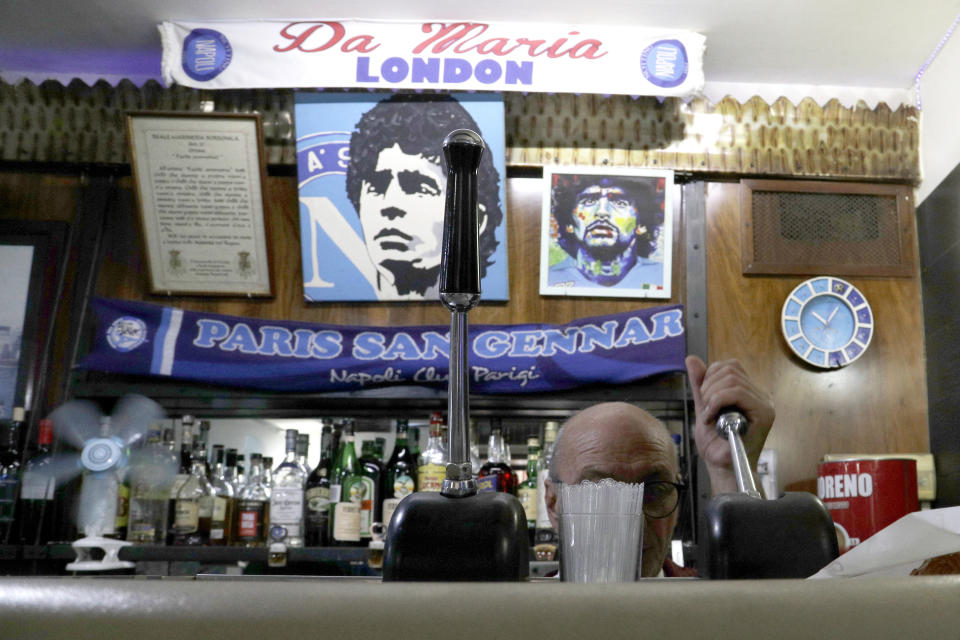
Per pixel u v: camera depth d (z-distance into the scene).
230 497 3.61
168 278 3.85
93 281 3.88
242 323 3.76
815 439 3.80
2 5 3.68
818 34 3.81
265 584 0.31
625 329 3.73
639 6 3.67
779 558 0.73
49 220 3.94
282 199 3.95
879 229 3.99
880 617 0.30
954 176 3.59
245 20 3.78
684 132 3.98
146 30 3.86
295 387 3.72
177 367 3.71
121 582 0.31
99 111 3.95
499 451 3.53
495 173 3.83
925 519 0.50
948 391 3.63
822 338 3.85
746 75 4.16
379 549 3.27
